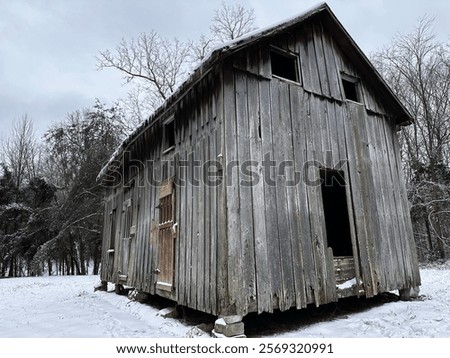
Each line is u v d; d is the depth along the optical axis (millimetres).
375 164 7457
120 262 9547
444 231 20453
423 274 12328
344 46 7750
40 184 24188
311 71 6926
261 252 5051
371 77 7965
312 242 5770
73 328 5559
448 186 17516
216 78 5668
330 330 5004
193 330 4914
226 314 4535
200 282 5332
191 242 5812
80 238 23812
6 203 23859
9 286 13367
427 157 20234
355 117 7426
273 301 4957
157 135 8117
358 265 6262
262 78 5973
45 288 12219
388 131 8164
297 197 5824
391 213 7348
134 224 8828
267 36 5957
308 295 5402
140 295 7758
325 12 7293
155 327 5578
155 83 23594
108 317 6445
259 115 5711
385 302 6891
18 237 21609
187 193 6227
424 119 20828
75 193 23672
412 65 21469
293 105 6316
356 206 6684
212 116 5668
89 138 26641
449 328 4848
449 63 20234
